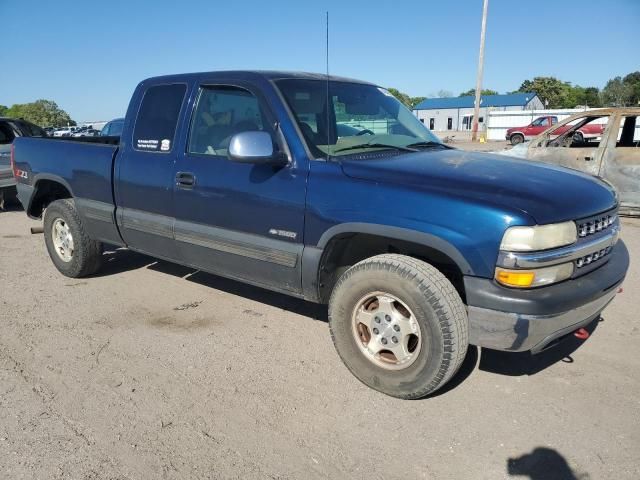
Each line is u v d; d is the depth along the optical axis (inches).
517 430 116.0
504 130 1513.3
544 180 124.6
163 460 106.3
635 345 154.8
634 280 212.8
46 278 219.1
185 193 160.6
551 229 109.1
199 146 160.2
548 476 102.3
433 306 114.4
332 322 133.6
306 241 135.8
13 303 190.5
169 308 185.2
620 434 114.0
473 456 107.9
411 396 124.9
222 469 104.0
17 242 289.9
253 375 139.6
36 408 124.0
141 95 179.6
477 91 1277.1
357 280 126.1
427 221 115.3
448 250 113.2
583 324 121.8
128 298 194.9
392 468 104.7
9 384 134.4
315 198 132.0
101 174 187.3
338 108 155.4
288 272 141.7
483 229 109.4
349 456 108.1
